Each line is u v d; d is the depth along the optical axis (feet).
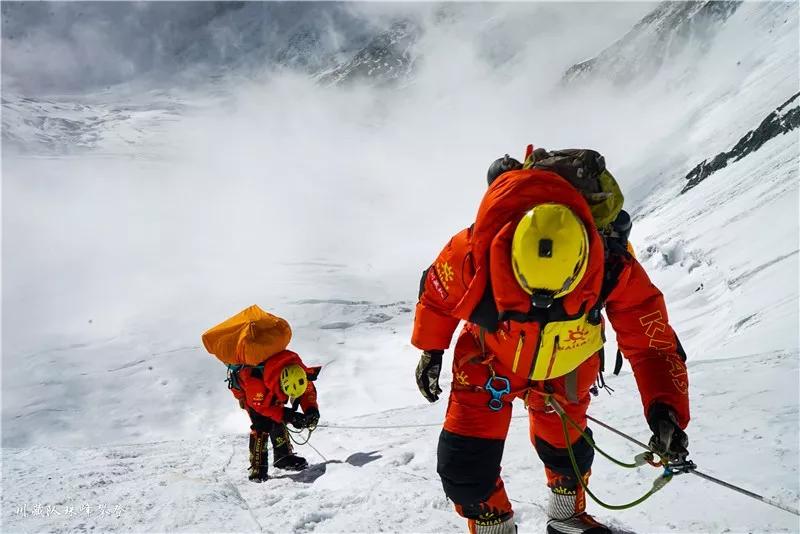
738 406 15.76
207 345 19.63
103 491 13.83
